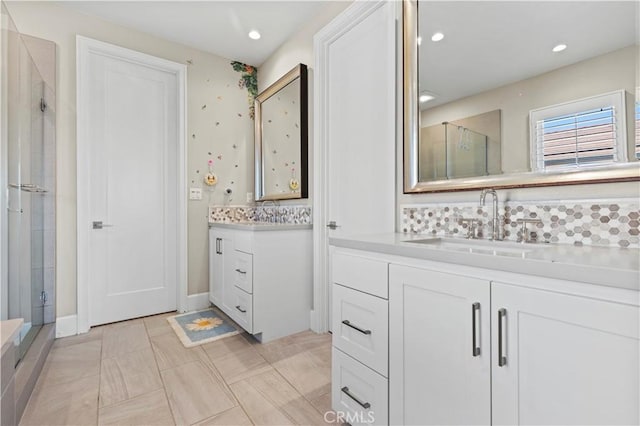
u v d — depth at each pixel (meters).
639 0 1.04
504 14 1.38
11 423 1.08
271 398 1.53
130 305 2.63
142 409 1.45
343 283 1.34
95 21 2.45
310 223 2.49
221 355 1.98
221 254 2.67
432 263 1.00
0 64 1.52
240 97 3.19
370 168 2.01
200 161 2.94
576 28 1.18
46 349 1.93
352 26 2.14
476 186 1.44
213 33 2.70
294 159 2.66
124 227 2.62
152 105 2.77
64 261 2.29
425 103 1.68
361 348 1.25
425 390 1.01
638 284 0.62
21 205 1.77
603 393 0.67
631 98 1.05
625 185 1.06
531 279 0.78
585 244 1.14
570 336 0.72
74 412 1.42
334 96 2.31
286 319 2.29
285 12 2.42
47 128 2.18
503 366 0.83
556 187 1.22
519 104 1.32
